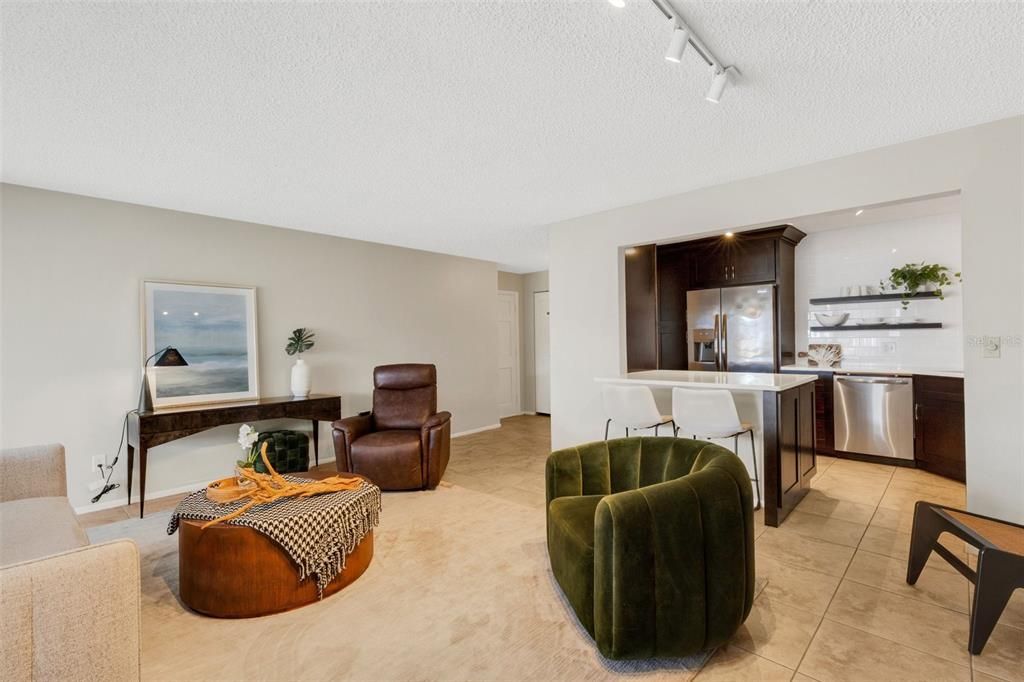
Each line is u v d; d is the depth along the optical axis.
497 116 2.29
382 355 5.29
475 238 5.06
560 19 1.58
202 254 3.96
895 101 2.21
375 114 2.25
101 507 3.40
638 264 4.51
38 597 1.10
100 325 3.43
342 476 2.73
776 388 2.83
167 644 1.83
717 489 1.69
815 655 1.71
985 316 2.46
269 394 4.34
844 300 4.76
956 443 3.71
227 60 1.77
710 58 1.80
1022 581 1.64
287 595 2.04
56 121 2.23
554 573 2.16
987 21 1.62
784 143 2.69
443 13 1.53
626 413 3.38
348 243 5.00
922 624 1.88
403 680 1.61
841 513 3.08
